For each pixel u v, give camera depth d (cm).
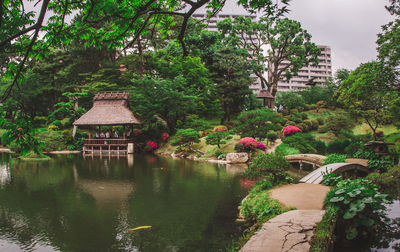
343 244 542
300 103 3716
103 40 397
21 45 335
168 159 2156
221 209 835
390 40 1177
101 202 923
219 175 1416
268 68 4550
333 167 1092
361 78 1284
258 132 2105
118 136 2856
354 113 1878
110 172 1518
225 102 3719
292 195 736
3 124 321
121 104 2781
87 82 3875
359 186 565
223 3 391
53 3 348
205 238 623
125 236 643
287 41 4072
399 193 941
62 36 361
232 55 3662
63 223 730
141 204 898
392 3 850
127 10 366
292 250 392
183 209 838
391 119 1736
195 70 3291
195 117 3020
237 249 474
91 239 626
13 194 1034
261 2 361
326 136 2662
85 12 370
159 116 3059
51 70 4019
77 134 2978
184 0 331
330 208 567
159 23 405
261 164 880
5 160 2025
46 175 1428
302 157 1630
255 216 700
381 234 585
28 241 618
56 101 4144
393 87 1258
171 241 610
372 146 1524
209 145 2375
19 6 326
